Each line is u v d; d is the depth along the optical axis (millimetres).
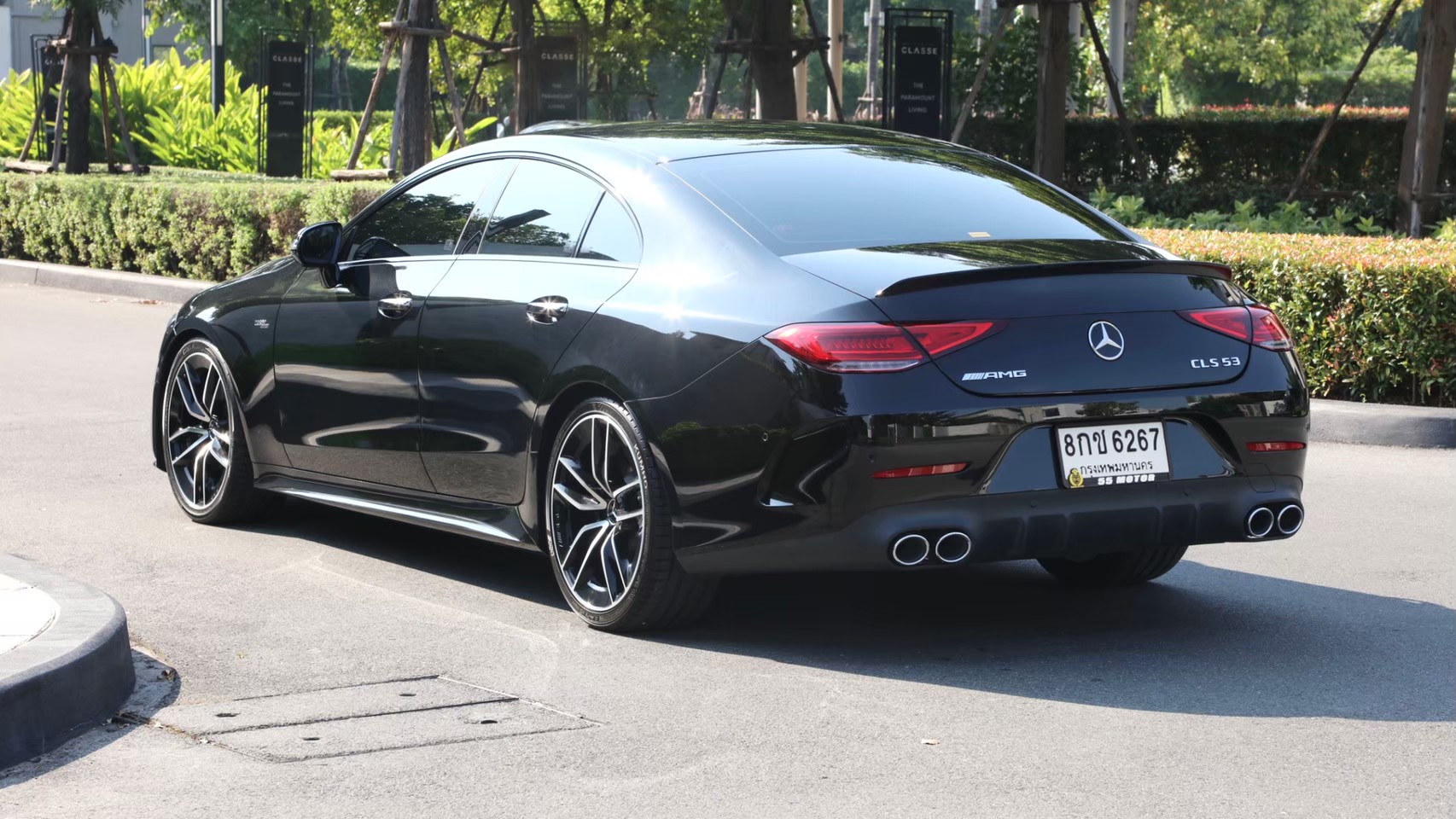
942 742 4207
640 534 5109
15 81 29219
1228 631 5348
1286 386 5078
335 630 5324
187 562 6297
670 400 4961
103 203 18375
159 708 4508
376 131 26609
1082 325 4805
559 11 33750
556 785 3889
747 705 4531
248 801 3783
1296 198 18875
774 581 6020
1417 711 4488
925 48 21938
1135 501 4844
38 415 9781
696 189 5273
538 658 5004
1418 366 9344
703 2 32250
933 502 4652
